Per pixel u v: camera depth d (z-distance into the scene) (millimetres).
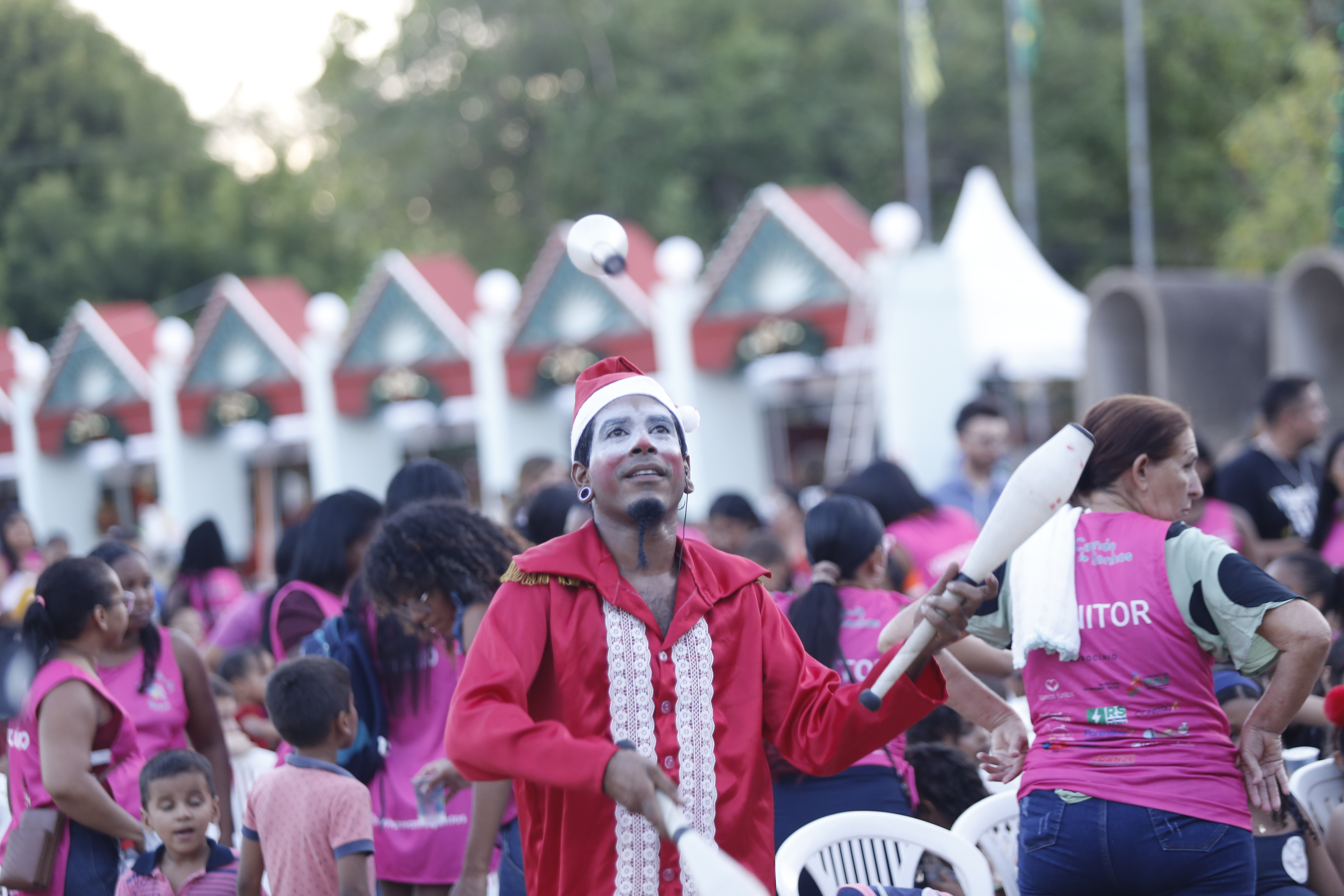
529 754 3559
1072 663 4832
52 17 34688
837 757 3855
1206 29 54688
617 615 3980
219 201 52531
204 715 7148
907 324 24375
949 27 57438
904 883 5684
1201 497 6266
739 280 27297
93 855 6188
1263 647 4570
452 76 63031
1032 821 4820
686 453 4117
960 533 9445
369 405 33562
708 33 58094
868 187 56031
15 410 38688
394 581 6020
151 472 40938
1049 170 54844
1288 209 39812
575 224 4742
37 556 15758
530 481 11531
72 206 43344
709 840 3896
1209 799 4582
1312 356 18266
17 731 6449
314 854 5855
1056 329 26672
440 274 33094
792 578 11156
